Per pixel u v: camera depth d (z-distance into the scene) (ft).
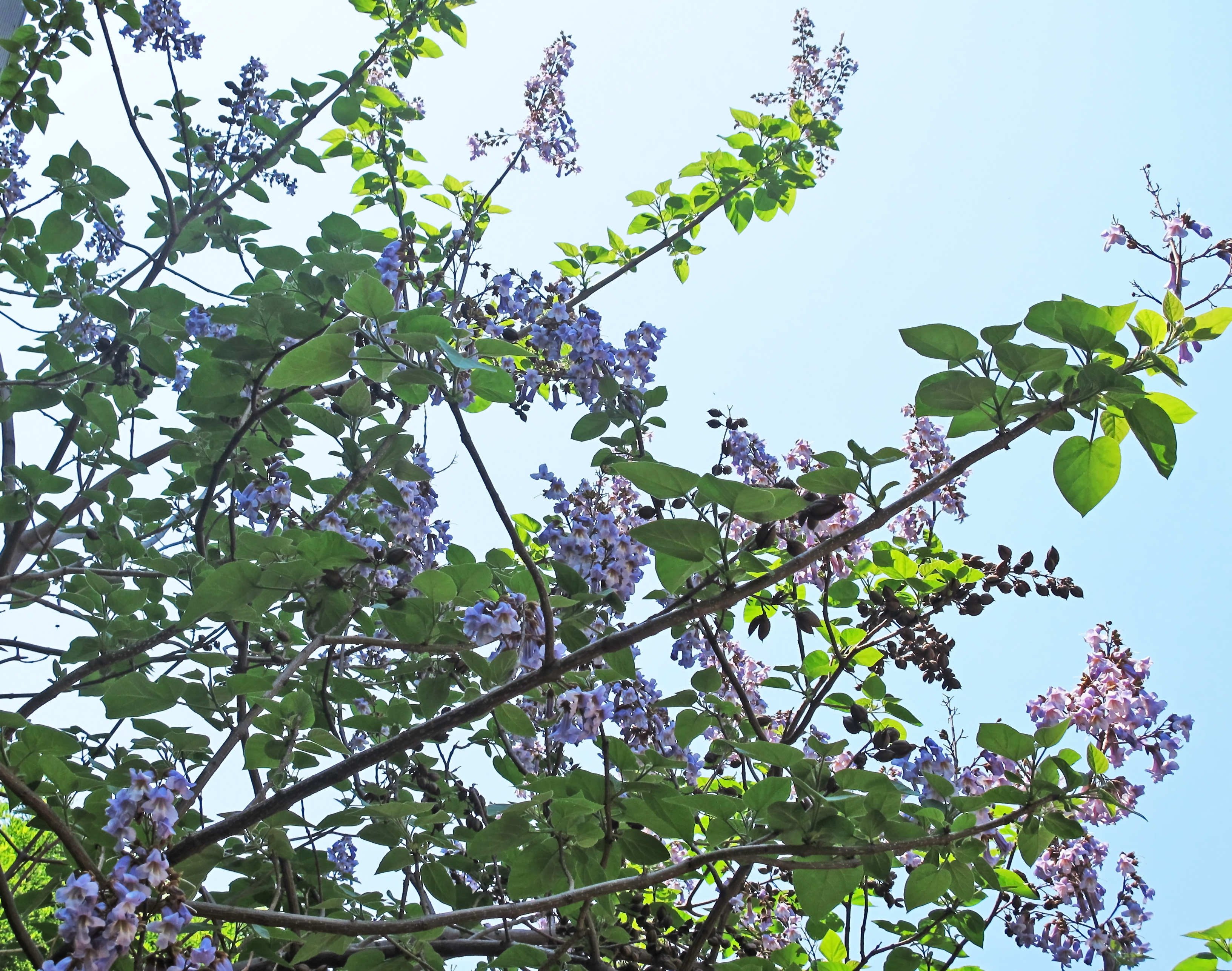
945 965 15.66
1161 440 10.18
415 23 23.54
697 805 12.13
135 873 10.05
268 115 24.14
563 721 12.78
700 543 10.89
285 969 14.47
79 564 20.31
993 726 11.97
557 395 17.57
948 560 17.53
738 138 23.88
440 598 12.35
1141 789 14.79
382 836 13.58
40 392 18.48
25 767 11.34
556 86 25.58
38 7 19.67
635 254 23.47
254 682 13.48
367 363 11.24
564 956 12.94
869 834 11.78
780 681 16.07
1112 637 15.08
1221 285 16.43
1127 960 17.75
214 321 15.03
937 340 10.72
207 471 18.74
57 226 19.39
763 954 17.78
